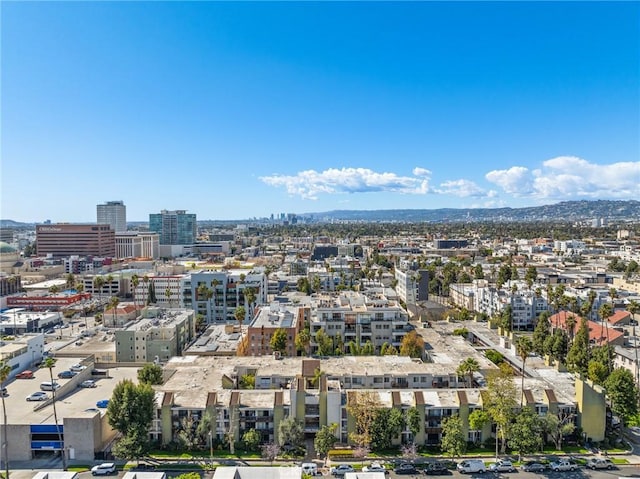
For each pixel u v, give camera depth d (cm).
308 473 10812
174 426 12050
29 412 12312
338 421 12250
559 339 18050
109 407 11556
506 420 11462
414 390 12812
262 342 18650
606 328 19188
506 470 10938
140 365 16500
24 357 15800
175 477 10681
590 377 14688
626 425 12612
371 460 11425
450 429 11419
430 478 10656
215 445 11931
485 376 14400
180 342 19750
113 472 10912
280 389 13312
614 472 10881
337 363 15188
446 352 16812
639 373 15938
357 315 19462
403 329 19525
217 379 13975
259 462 11325
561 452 11731
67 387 13838
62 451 11381
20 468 11188
